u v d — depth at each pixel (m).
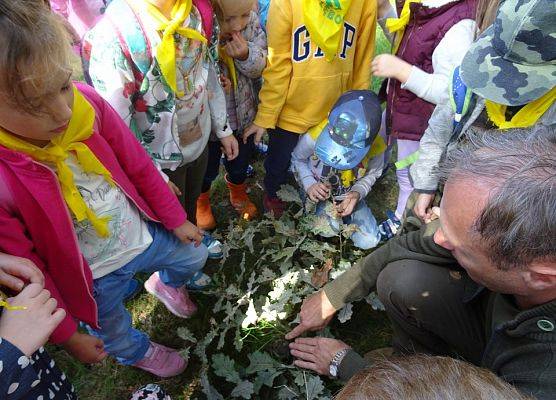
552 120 1.47
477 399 0.60
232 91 2.15
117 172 1.39
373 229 2.37
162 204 1.58
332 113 2.09
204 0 1.66
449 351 1.71
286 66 2.07
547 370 1.01
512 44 1.38
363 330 2.11
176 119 1.72
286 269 2.19
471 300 1.50
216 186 2.79
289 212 2.57
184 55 1.63
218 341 2.07
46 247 1.26
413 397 0.61
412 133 2.17
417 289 1.54
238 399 1.87
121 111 1.55
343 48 2.06
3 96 0.97
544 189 0.89
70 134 1.18
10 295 1.14
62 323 1.29
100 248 1.43
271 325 2.02
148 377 1.99
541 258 0.93
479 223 0.96
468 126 1.69
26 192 1.15
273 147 2.35
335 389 1.84
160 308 2.22
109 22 1.49
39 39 0.94
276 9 1.97
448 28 1.87
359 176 2.31
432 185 1.89
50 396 1.26
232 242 2.33
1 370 0.95
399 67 1.95
